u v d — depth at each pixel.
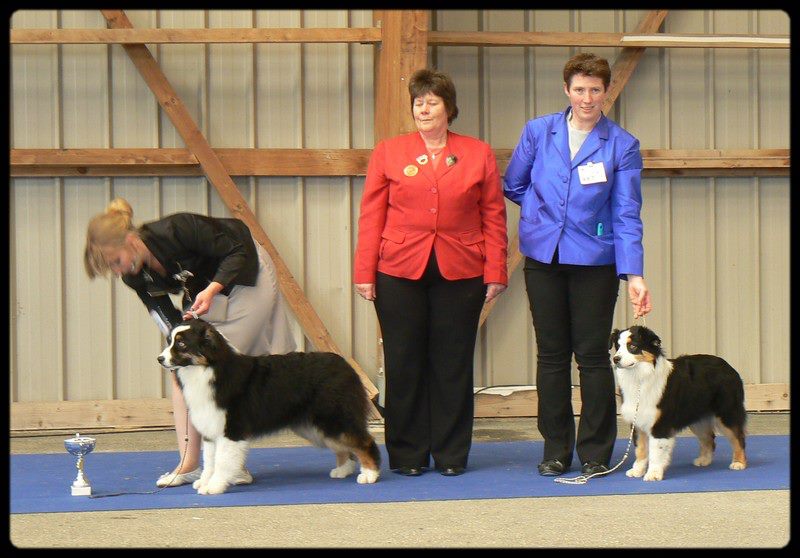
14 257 6.63
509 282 7.01
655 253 7.16
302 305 6.70
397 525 4.03
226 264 4.66
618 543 3.76
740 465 5.11
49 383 6.70
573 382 7.14
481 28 6.90
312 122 6.80
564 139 4.86
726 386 5.05
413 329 4.95
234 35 6.43
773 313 7.29
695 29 7.11
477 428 6.58
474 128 6.94
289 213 6.82
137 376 6.77
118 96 6.63
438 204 4.79
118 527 4.01
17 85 6.55
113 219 4.45
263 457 5.54
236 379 4.51
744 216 7.25
